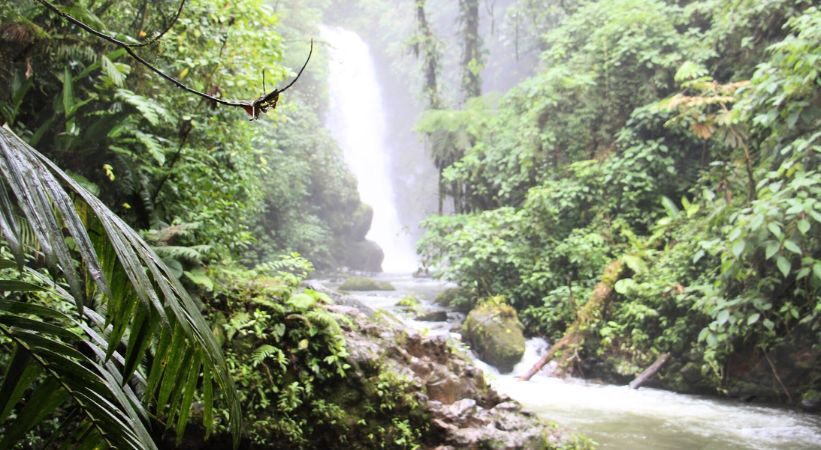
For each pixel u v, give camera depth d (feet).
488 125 45.29
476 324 30.30
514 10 59.62
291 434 14.21
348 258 75.36
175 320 4.83
